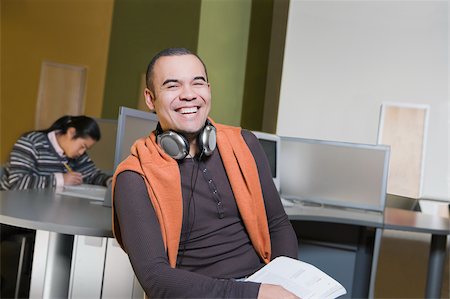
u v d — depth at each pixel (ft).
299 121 13.58
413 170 13.23
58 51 17.03
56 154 9.29
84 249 5.81
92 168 9.98
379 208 9.66
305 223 9.50
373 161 9.75
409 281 10.82
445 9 13.10
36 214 5.27
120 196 4.35
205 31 16.57
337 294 4.02
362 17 13.39
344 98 13.44
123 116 6.79
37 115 16.71
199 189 4.64
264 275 4.28
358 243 9.28
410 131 13.24
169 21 17.10
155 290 4.00
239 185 4.77
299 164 10.00
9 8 16.14
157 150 4.61
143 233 4.16
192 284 3.93
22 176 8.60
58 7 16.93
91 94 17.67
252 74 17.01
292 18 13.66
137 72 17.57
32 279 5.58
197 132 4.70
